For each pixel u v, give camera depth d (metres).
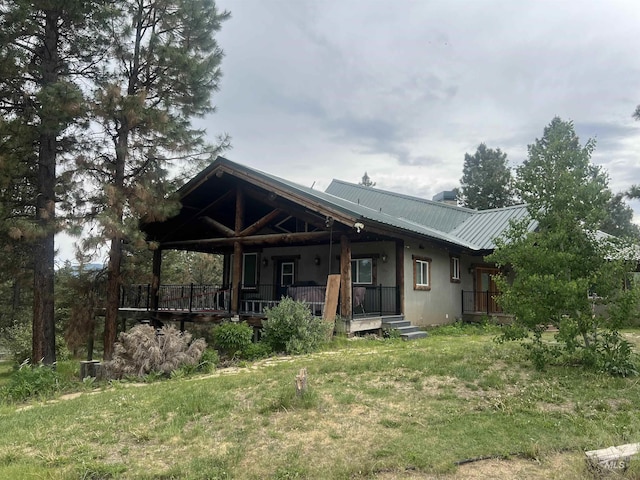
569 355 7.21
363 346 10.41
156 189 13.09
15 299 24.83
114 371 8.16
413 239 13.77
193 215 16.19
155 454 3.96
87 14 11.70
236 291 13.73
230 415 4.93
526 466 3.54
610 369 6.29
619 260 6.44
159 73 13.33
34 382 7.64
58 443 4.32
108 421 4.96
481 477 3.36
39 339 12.26
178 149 12.92
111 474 3.56
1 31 11.00
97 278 13.86
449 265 17.19
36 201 12.29
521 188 7.38
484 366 6.94
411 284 14.56
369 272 15.05
